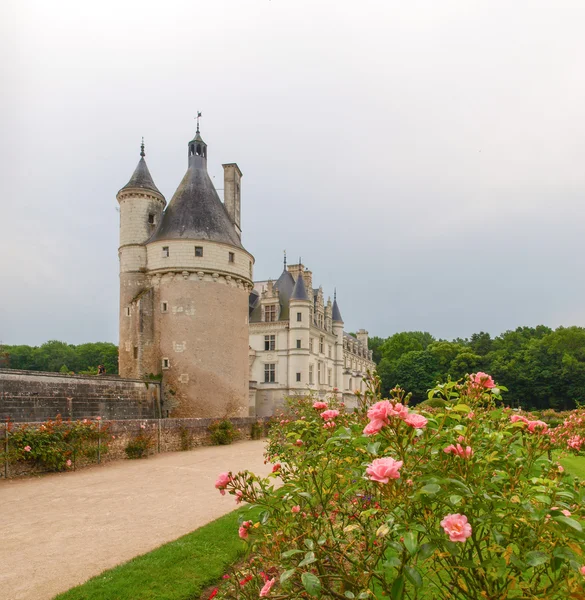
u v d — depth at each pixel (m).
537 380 76.69
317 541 3.40
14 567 7.02
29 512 10.34
